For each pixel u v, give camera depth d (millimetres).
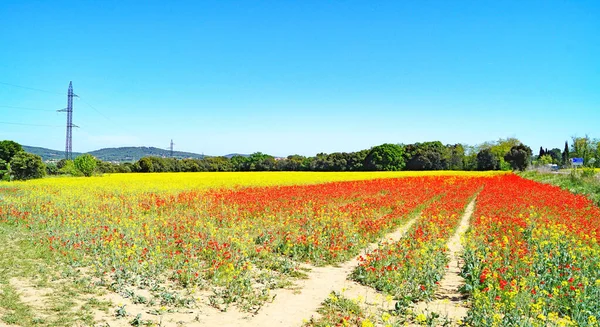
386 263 11430
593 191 30672
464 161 103250
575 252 11945
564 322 6996
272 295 9812
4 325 7242
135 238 13945
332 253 13320
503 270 9750
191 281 10469
